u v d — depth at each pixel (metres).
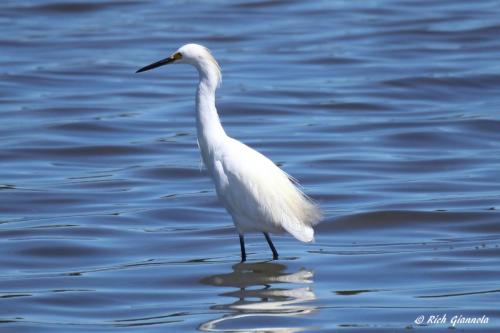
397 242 13.60
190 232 14.19
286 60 27.52
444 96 24.17
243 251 12.57
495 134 20.52
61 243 13.54
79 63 27.17
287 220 12.06
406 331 9.95
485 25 30.98
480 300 10.91
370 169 17.89
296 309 10.70
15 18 32.34
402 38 29.89
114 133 20.75
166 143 19.88
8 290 11.63
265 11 33.59
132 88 24.88
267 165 12.23
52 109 22.58
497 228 14.17
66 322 10.49
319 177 17.31
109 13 33.44
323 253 13.02
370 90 24.42
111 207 15.61
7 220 14.98
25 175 17.67
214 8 33.97
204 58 12.51
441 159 18.41
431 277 11.88
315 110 22.72
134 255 13.14
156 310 10.81
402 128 20.92
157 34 30.42
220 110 22.61
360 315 10.43
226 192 12.22
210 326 10.15
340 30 30.97
